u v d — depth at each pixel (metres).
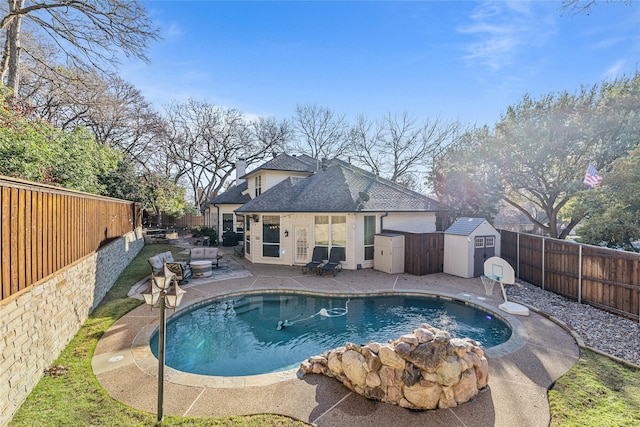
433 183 21.97
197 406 4.70
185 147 38.12
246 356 7.11
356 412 4.57
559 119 16.14
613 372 5.64
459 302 10.37
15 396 4.42
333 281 12.73
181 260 16.92
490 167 18.70
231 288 11.62
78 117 23.41
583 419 4.35
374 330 8.56
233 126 39.50
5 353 4.18
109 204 11.67
